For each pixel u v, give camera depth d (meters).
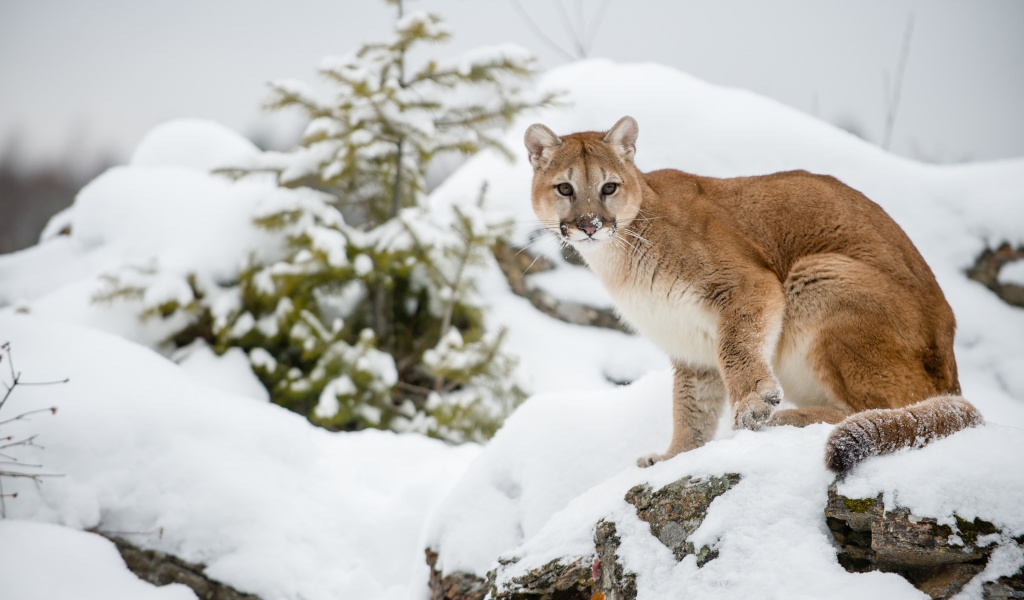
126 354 11.08
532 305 17.86
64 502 9.33
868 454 6.12
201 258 17.08
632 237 9.54
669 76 20.48
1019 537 5.44
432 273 17.08
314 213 16.88
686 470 6.99
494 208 18.56
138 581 9.18
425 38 17.56
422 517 10.66
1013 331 16.06
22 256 19.47
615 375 16.75
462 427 15.55
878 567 5.85
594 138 10.30
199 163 22.59
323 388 15.70
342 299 17.03
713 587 6.00
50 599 8.56
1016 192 17.58
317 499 10.65
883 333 8.51
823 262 8.93
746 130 18.84
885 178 18.19
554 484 9.33
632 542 6.91
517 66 17.67
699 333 9.29
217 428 10.57
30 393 9.94
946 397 6.79
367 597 9.70
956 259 17.19
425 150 17.30
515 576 7.81
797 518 6.12
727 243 9.24
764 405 8.16
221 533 9.66
